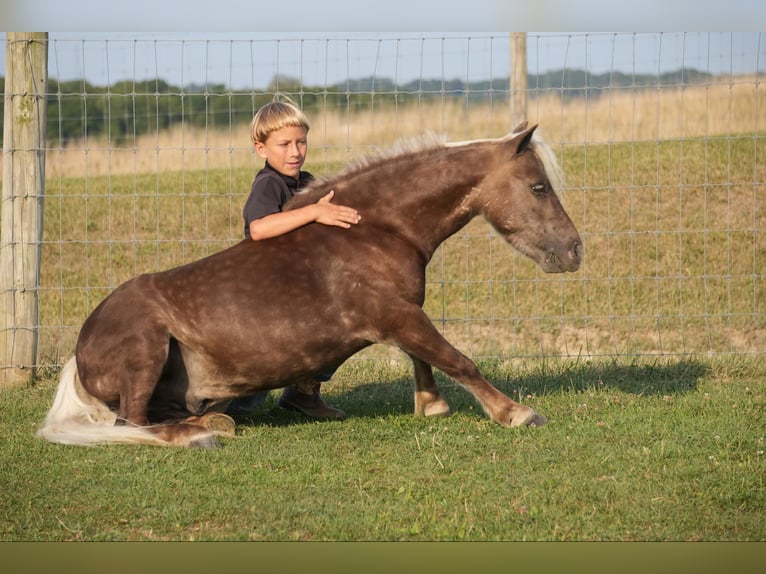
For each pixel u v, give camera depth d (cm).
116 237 1327
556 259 635
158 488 529
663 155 1452
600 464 561
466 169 632
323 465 570
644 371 824
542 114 1739
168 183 1516
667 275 1166
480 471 550
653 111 1714
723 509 492
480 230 1284
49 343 961
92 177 1611
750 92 1734
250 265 618
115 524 484
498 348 970
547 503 502
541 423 646
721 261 1194
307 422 689
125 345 602
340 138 1888
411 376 838
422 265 641
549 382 791
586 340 966
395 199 632
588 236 1252
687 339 988
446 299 1130
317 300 616
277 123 655
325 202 630
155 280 623
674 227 1276
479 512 491
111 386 609
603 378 805
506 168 630
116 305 614
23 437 636
